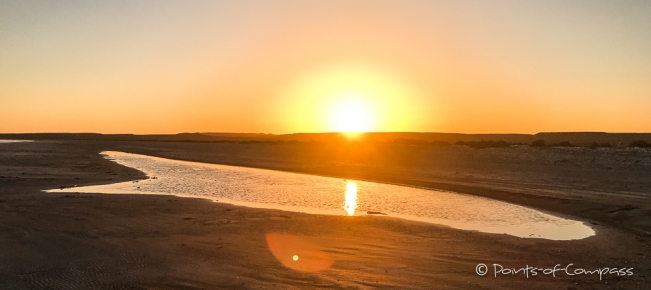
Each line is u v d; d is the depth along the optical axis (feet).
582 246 45.21
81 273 34.68
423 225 55.57
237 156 198.39
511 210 68.13
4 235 46.03
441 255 41.27
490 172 112.78
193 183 100.68
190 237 47.14
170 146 304.30
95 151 247.50
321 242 45.85
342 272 35.86
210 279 33.73
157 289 31.58
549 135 335.47
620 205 65.82
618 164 106.42
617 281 34.24
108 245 43.09
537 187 87.81
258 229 51.70
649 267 37.88
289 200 76.84
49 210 60.23
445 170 121.49
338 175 121.39
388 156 161.17
